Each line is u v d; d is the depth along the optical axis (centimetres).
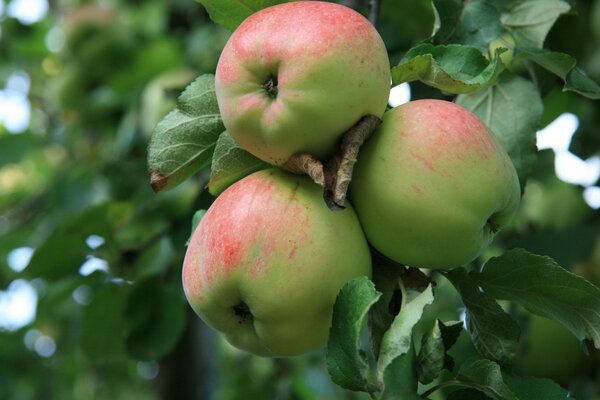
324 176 71
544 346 101
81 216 101
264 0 77
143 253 102
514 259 75
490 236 75
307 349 74
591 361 101
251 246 72
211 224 73
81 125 149
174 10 158
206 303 74
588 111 106
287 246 72
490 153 73
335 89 71
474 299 75
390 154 73
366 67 72
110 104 141
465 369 72
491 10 82
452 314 129
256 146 73
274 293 72
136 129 128
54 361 168
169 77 125
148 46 143
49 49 165
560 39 98
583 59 99
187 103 77
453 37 82
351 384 70
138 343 99
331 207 71
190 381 132
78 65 148
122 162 122
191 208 101
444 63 76
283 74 71
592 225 102
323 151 73
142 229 104
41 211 143
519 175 86
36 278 103
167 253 101
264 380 136
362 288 70
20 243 127
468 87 75
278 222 72
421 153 72
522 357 101
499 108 87
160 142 77
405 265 75
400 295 75
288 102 71
